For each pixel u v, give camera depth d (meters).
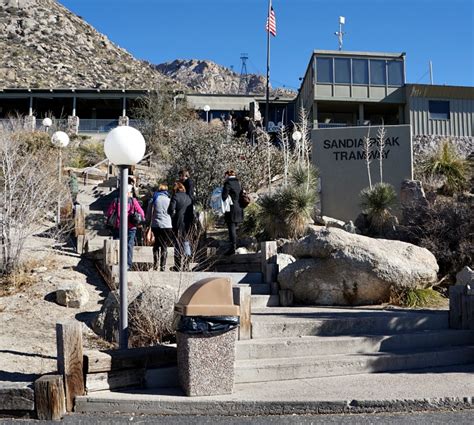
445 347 7.14
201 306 5.48
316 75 33.50
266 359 6.37
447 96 33.38
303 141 15.68
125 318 6.14
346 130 15.24
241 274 9.66
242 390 5.66
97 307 8.23
